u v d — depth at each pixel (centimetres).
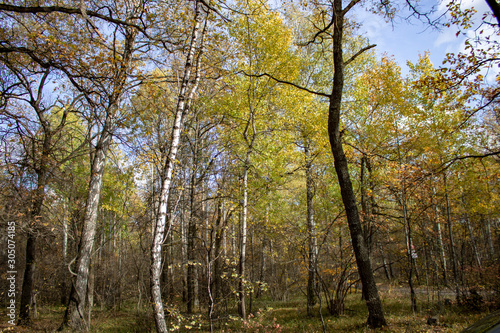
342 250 1015
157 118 903
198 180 1228
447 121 1188
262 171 1072
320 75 1345
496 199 1250
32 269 1093
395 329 666
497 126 1179
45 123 1119
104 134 977
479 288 988
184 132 970
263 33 1023
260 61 1049
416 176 930
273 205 1215
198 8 735
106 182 1423
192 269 1134
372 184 1146
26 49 650
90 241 932
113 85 768
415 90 1191
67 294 1625
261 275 1634
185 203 1082
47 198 1097
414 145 1155
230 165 1221
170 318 891
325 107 1318
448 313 879
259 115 1105
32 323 1033
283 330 784
